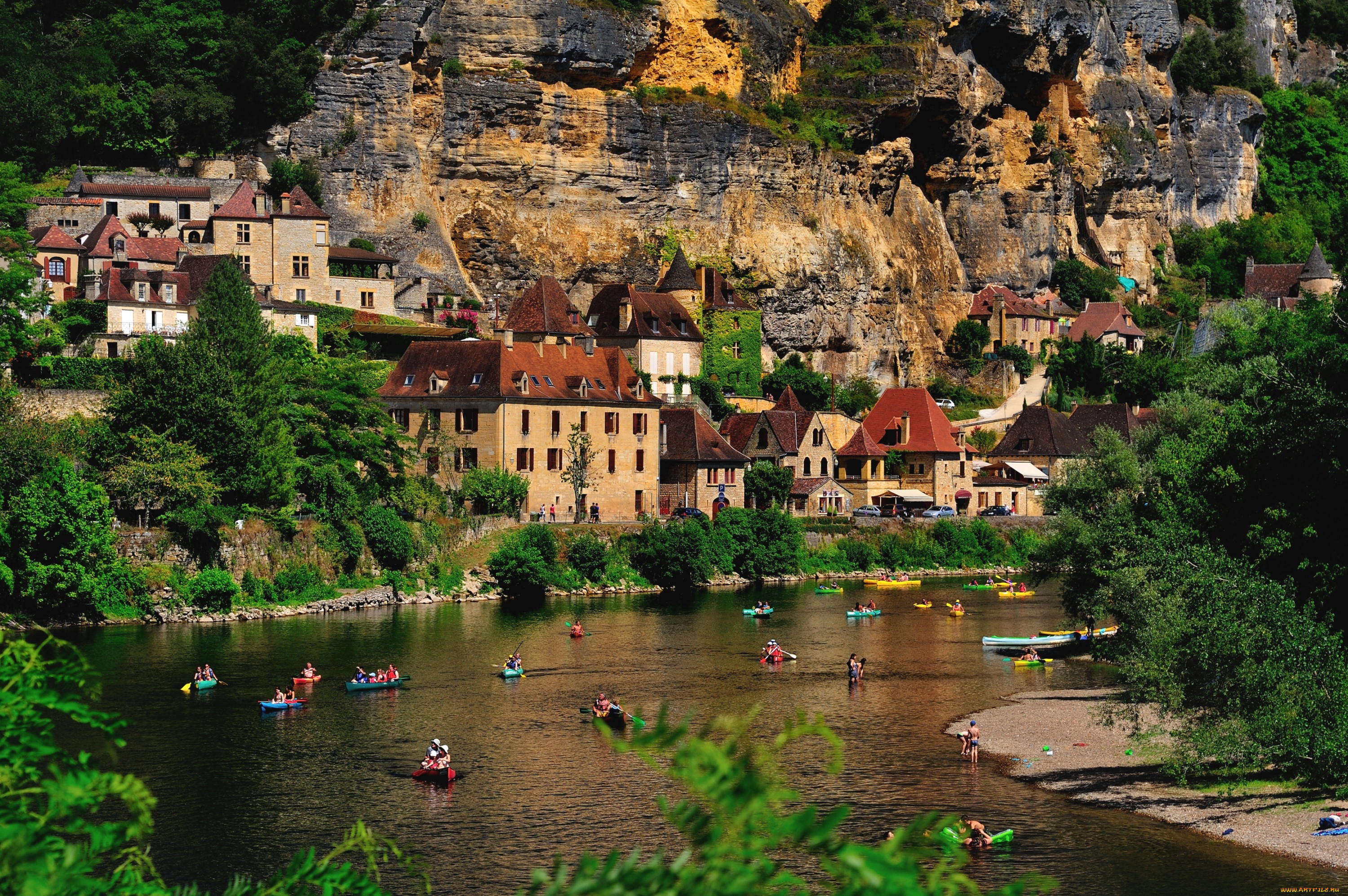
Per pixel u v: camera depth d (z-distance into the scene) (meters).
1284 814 70.31
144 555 125.88
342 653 112.19
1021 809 72.69
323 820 69.56
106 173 190.62
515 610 139.12
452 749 83.50
